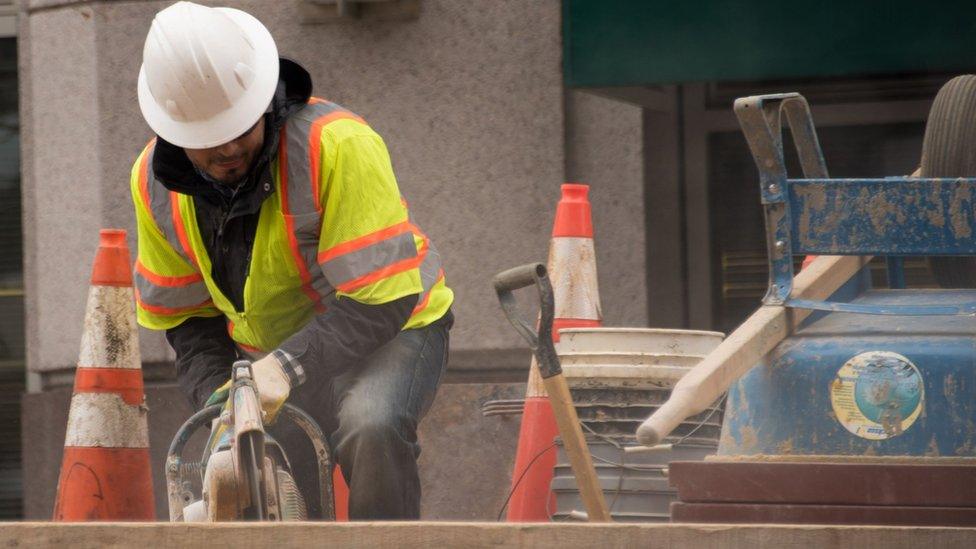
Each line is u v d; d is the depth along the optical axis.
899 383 8.80
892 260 10.74
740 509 8.66
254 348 11.18
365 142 10.35
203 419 9.88
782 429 9.07
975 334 8.87
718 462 8.79
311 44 19.41
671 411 8.34
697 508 8.78
